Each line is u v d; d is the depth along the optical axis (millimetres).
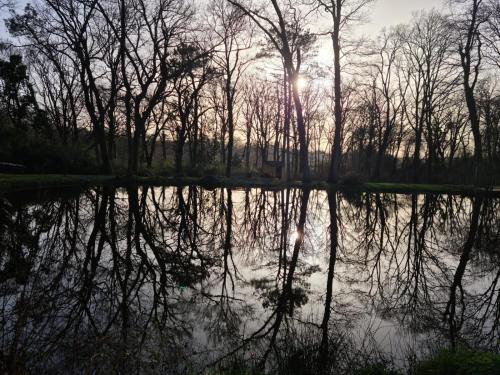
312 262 8266
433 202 20391
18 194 15977
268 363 3834
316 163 59625
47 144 27375
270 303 5684
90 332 4312
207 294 5977
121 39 25094
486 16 22781
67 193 17734
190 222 12828
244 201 18844
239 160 41219
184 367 3668
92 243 9078
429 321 5113
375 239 10930
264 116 49531
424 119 37469
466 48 24250
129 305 5348
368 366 3723
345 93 38000
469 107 25062
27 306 4562
